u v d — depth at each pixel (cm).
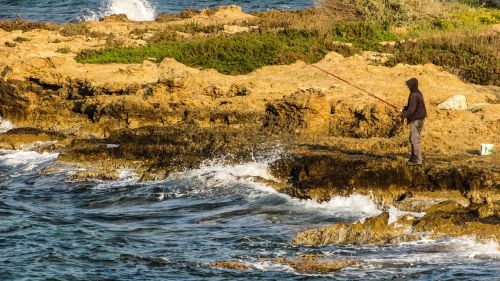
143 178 5509
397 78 6838
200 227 4709
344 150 5450
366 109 5875
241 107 6281
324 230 4381
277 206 4897
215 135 5812
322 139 5725
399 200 4791
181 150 5656
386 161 4909
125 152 5781
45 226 4788
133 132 6072
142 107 6378
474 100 6372
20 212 5069
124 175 5591
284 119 6047
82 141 6119
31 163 6050
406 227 4344
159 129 6088
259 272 4025
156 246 4438
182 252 4331
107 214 5025
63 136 6419
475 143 5459
